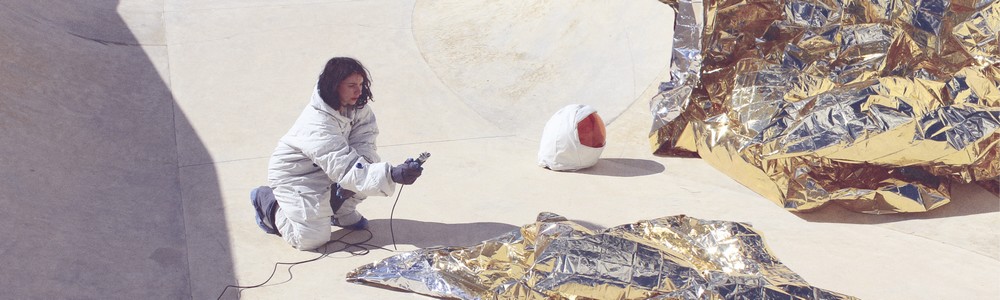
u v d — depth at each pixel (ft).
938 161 18.24
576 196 20.20
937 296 14.97
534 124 26.03
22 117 21.80
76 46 28.19
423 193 20.42
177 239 17.61
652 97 25.99
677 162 22.53
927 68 21.33
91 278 15.31
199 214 18.98
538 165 22.47
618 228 15.92
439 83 28.68
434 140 24.73
